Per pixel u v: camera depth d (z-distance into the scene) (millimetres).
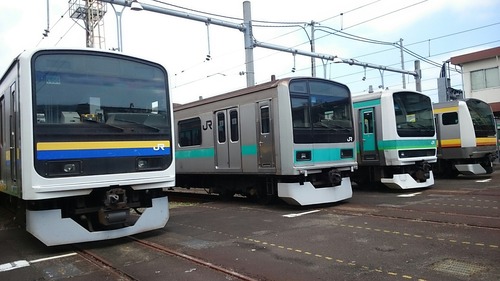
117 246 7191
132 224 7566
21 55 6727
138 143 7426
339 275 5129
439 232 7098
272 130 10586
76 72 7012
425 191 12961
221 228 8430
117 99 7348
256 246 6773
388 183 13320
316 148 10562
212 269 5621
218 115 12711
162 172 7656
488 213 8609
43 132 6562
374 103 13484
